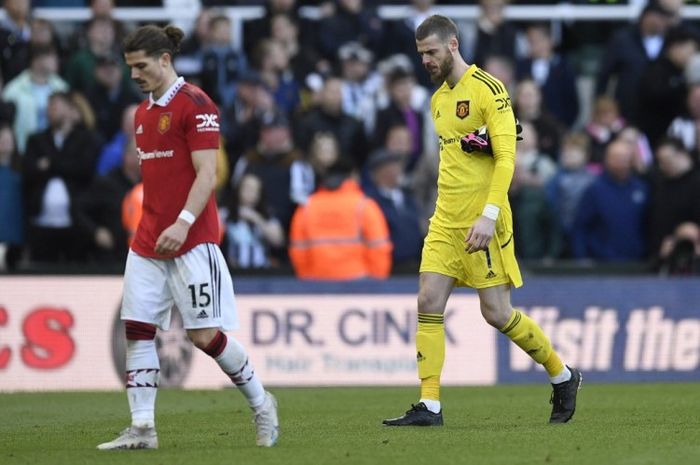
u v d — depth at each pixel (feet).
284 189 166.20
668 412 106.93
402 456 76.79
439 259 92.12
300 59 187.73
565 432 89.45
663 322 149.38
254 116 174.40
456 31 91.20
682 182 161.27
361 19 193.98
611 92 191.11
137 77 80.02
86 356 143.54
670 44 183.52
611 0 208.23
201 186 78.79
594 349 148.87
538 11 207.31
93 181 163.22
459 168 90.99
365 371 145.48
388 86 179.73
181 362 142.61
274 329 145.28
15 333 143.33
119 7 201.87
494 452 78.48
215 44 183.93
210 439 87.81
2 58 181.98
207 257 79.92
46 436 91.91
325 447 81.51
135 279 80.12
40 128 175.11
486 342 146.30
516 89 180.55
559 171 170.71
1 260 155.33
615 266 160.45
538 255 167.12
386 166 159.74
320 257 149.79
